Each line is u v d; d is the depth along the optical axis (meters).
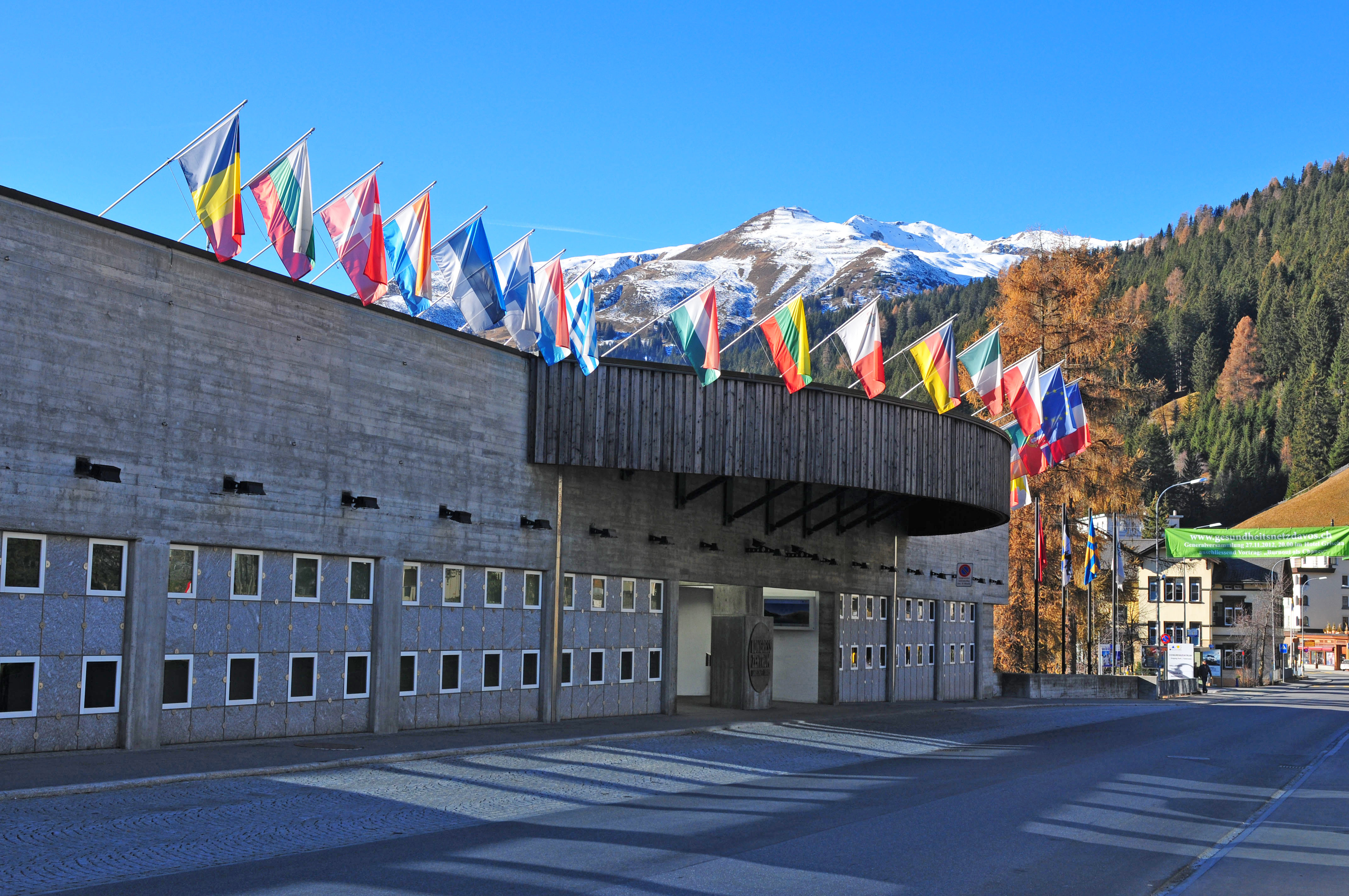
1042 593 60.06
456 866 10.16
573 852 10.93
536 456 23.89
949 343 28.42
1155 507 59.25
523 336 22.44
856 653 35.34
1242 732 29.25
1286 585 111.94
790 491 32.09
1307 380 170.25
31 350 15.16
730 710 29.59
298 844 11.05
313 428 19.25
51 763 14.81
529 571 24.19
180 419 17.09
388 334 20.80
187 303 17.23
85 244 15.86
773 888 9.59
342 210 19.02
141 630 16.48
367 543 20.22
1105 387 61.44
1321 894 9.87
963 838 12.23
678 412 24.83
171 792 13.63
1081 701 45.22
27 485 15.07
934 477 28.83
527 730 22.41
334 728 19.70
